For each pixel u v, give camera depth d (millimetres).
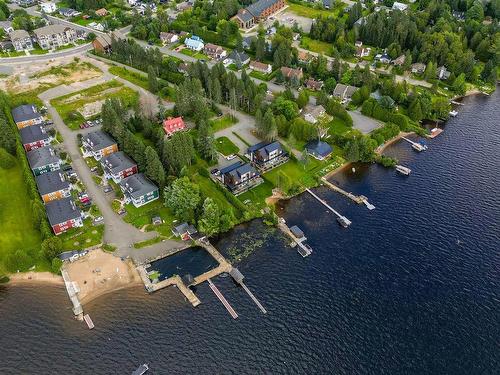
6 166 160500
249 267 131625
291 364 107625
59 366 107188
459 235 140375
